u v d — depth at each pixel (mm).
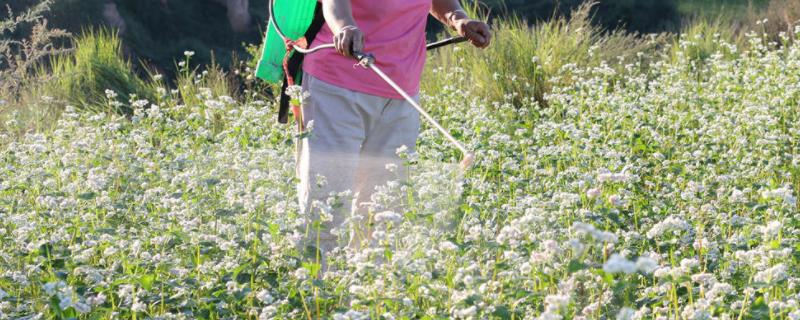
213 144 7766
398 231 5285
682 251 5633
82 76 12477
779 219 5539
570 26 13805
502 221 6426
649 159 7684
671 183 7281
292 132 6539
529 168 7672
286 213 5312
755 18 18203
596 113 9320
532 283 4777
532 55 12391
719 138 8180
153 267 5164
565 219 5637
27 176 6535
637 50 14000
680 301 4797
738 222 5727
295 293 4684
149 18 29594
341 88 5738
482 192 6344
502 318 4211
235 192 5719
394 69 5844
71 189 6195
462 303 4133
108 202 5945
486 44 6410
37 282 4965
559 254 4777
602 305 4656
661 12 30297
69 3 26156
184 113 10320
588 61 12922
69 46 23656
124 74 12820
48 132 9383
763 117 8398
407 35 5887
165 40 29781
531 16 29609
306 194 5660
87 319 4672
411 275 4586
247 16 31969
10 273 5000
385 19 5793
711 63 12297
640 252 5434
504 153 7734
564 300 3818
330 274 4871
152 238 5430
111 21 27812
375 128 5961
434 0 6562
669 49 14906
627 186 6594
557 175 7102
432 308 4344
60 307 4184
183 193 5797
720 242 5457
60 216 5672
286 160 6473
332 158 5688
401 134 6031
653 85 10633
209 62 29469
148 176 6777
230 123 8758
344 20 5578
